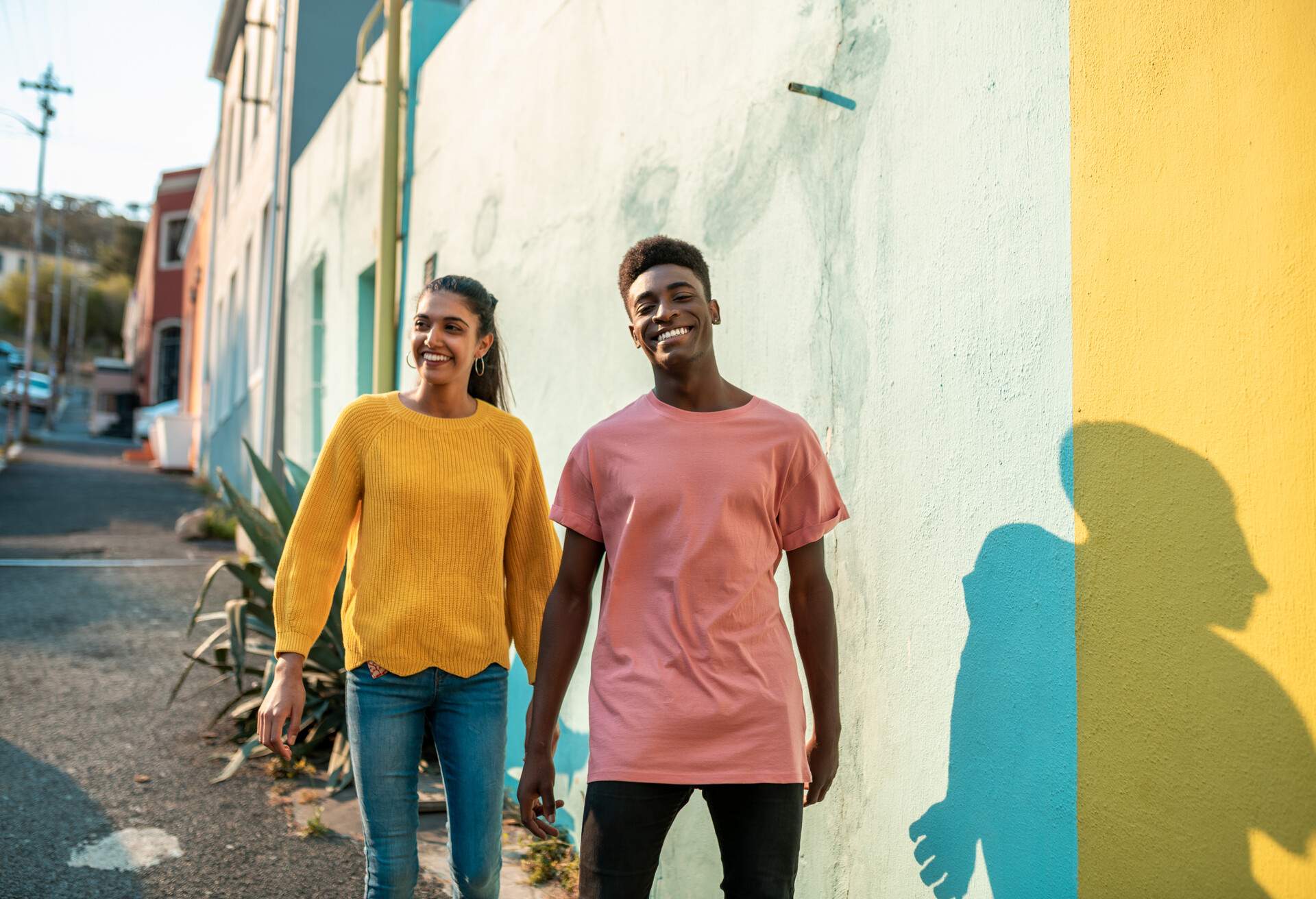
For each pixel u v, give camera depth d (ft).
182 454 67.67
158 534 37.45
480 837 7.12
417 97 18.57
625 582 6.22
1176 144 5.01
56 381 160.56
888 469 6.97
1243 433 4.65
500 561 7.58
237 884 9.92
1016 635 5.83
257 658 18.54
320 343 25.90
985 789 5.98
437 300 7.66
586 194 11.87
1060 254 5.67
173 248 111.55
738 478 6.10
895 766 6.77
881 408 7.07
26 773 12.64
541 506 8.00
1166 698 4.94
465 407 7.82
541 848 10.71
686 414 6.33
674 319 6.33
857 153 7.44
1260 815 4.52
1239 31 4.73
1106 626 5.26
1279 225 4.53
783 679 6.03
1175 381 4.97
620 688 6.00
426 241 17.66
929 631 6.53
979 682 6.08
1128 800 5.11
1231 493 4.69
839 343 7.57
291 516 15.37
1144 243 5.16
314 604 7.25
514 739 12.64
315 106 30.45
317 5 30.55
